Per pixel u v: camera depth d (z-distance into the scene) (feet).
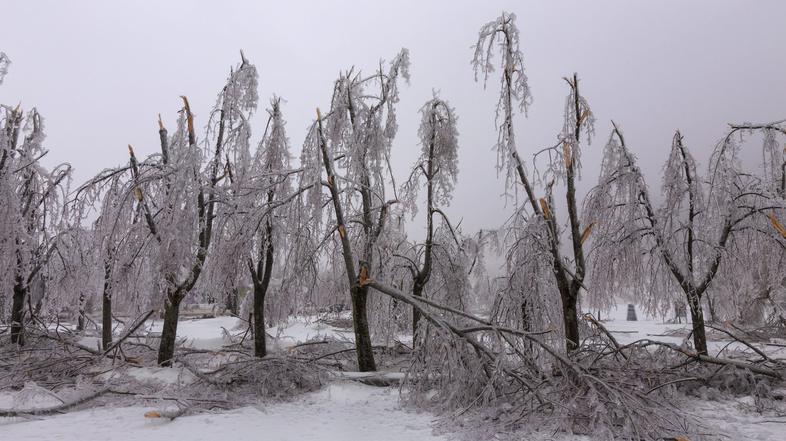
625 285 33.99
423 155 39.78
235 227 34.68
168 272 31.17
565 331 29.84
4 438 19.94
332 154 36.06
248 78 37.37
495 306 32.17
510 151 31.86
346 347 41.06
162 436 20.26
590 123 32.50
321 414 24.38
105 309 44.86
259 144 37.47
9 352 37.68
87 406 25.98
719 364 27.68
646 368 28.04
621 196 33.78
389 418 23.54
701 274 31.24
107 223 34.55
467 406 23.70
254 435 20.48
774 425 21.53
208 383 28.91
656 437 19.38
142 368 32.09
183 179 31.53
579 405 22.43
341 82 36.88
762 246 31.14
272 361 29.43
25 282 40.98
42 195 42.96
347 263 33.58
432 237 40.75
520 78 32.91
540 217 30.63
